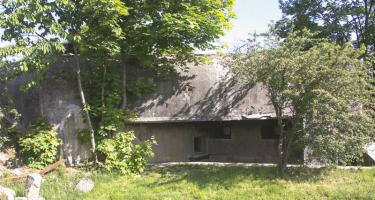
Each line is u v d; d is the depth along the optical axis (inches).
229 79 642.2
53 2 506.6
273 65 455.8
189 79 649.6
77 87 596.4
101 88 599.2
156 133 644.7
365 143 452.1
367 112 461.1
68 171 534.9
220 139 687.1
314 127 459.2
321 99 446.9
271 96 479.8
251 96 621.0
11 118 589.6
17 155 550.6
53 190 459.8
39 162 541.6
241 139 675.4
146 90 633.0
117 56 618.8
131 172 537.0
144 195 445.1
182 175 499.2
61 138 573.0
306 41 490.0
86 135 571.8
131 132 578.6
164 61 651.5
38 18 496.7
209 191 447.5
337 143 439.5
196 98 635.5
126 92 633.6
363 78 457.1
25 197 420.8
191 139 674.8
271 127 661.9
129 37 592.4
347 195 416.5
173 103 629.9
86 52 574.6
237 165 534.0
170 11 575.8
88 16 538.0
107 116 572.1
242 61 487.2
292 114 481.1
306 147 486.0
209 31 598.5
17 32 502.9
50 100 582.9
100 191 463.2
